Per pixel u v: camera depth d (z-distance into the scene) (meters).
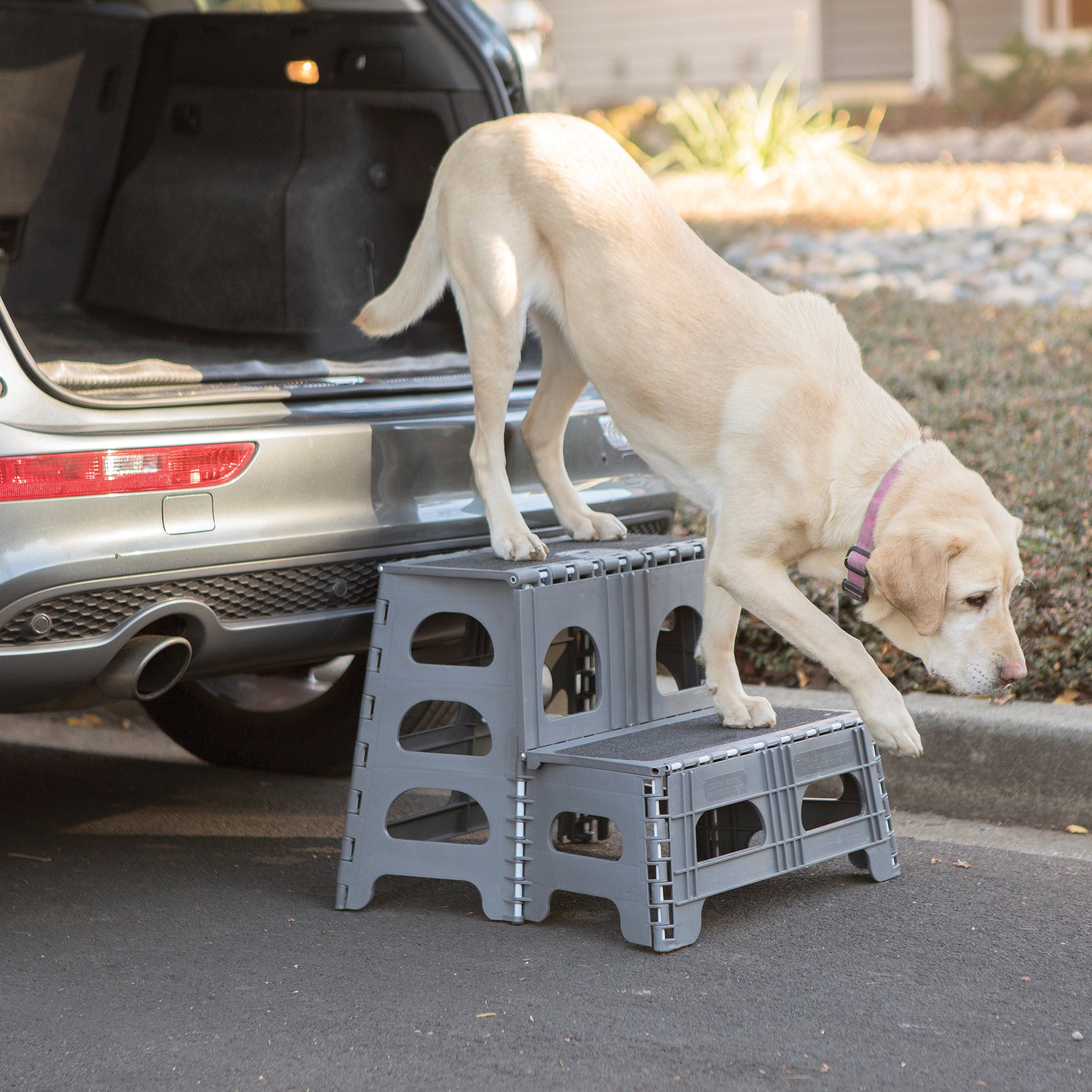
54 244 5.73
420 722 4.54
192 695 4.96
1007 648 3.37
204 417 3.62
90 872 4.03
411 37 4.96
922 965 3.33
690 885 3.44
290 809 4.62
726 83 21.23
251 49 5.36
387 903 3.79
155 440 3.48
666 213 3.88
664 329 3.74
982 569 3.34
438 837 3.90
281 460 3.70
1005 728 4.39
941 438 6.27
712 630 3.82
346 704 4.72
